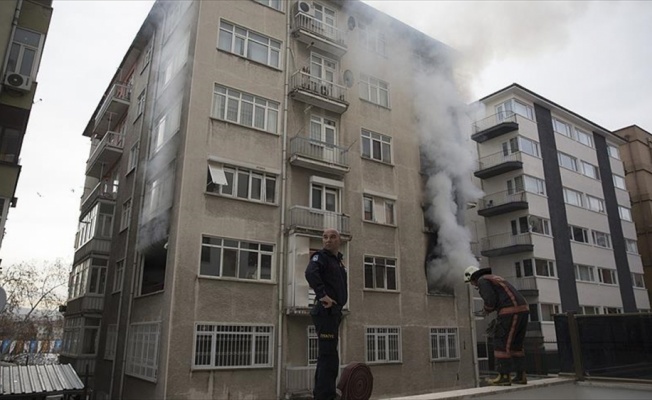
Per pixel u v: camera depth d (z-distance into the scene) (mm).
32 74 15234
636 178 41562
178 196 15680
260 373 15492
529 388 5578
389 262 20203
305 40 20188
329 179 19188
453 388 20109
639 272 36625
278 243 17234
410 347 19438
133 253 19266
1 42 14273
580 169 34781
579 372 6930
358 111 21281
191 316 14750
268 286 16562
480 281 6070
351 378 4133
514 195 30547
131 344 17391
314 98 19281
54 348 44219
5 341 34469
